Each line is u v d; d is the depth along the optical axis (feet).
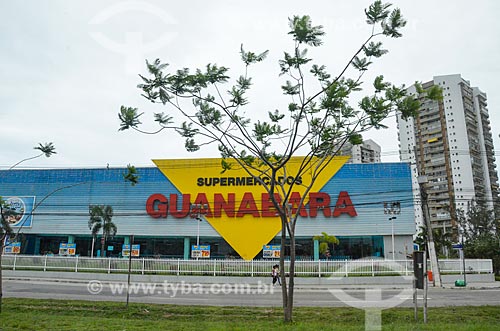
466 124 215.51
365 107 28.68
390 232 107.04
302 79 31.04
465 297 56.70
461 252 81.56
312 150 33.09
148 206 115.55
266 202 110.83
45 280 77.56
